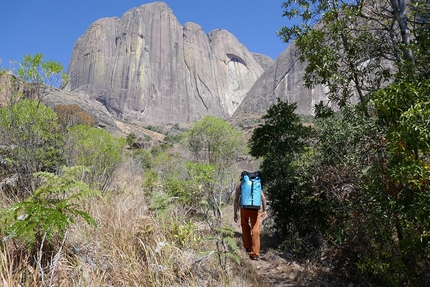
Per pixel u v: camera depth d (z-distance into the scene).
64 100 47.38
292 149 9.80
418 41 5.40
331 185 6.46
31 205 2.65
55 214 2.55
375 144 4.90
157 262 3.22
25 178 4.88
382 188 4.33
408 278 4.55
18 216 2.89
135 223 3.83
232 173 14.09
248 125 96.38
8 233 2.52
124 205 4.58
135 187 7.04
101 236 3.38
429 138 3.32
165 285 3.08
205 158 17.77
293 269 6.26
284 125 10.41
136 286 2.87
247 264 5.52
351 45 6.63
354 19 6.48
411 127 3.31
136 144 54.75
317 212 7.88
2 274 2.24
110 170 6.96
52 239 2.92
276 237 10.16
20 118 5.13
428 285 4.37
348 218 6.03
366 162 5.37
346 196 5.74
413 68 4.48
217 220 5.29
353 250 5.78
